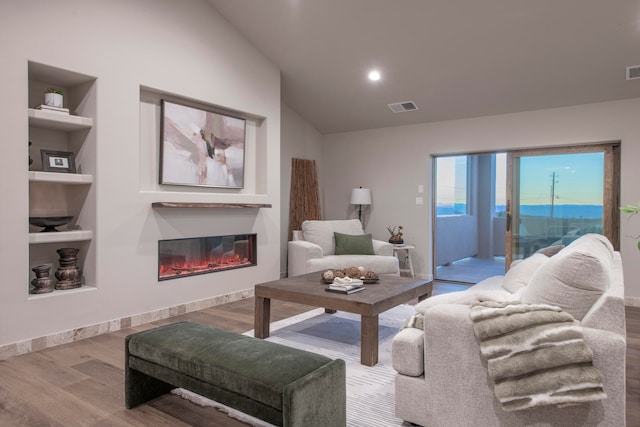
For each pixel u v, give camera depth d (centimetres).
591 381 157
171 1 416
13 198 306
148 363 223
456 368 191
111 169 367
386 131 661
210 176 468
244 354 200
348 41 471
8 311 305
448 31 427
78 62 342
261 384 177
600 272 177
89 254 364
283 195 653
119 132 372
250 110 504
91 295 355
